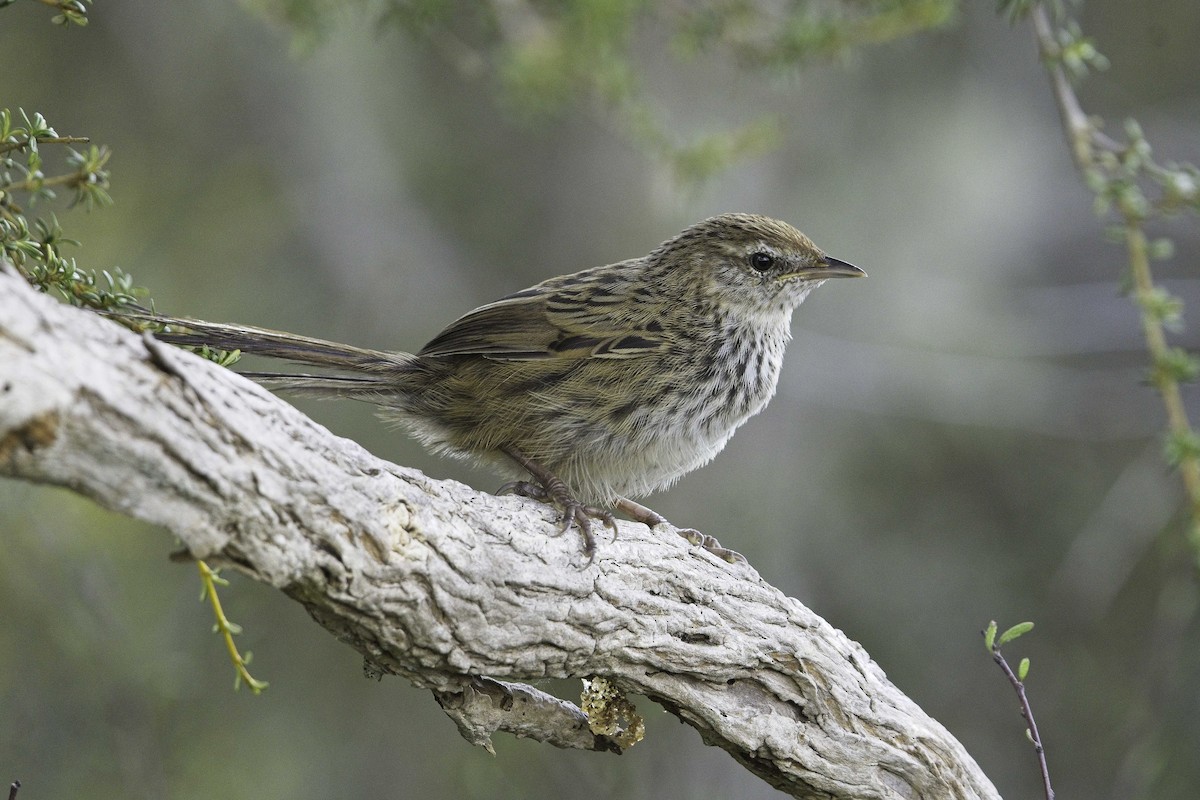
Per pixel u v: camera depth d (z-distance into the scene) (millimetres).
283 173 15922
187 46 15531
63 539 11555
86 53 15102
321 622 5781
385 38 15906
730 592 6891
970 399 16031
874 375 15836
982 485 16219
